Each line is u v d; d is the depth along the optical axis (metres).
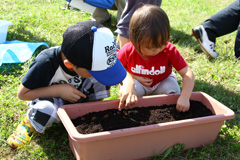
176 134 1.86
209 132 1.97
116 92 2.71
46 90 2.00
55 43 3.71
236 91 2.86
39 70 1.92
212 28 3.57
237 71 3.20
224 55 3.65
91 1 4.38
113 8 4.94
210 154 1.95
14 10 5.09
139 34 1.96
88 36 1.65
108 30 1.75
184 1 6.89
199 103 2.30
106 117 2.02
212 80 3.06
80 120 1.97
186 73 2.24
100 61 1.68
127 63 2.41
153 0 3.12
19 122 2.18
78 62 1.68
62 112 1.83
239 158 1.90
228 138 2.07
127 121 2.00
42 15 4.81
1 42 3.47
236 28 3.73
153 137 1.79
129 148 1.75
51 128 2.14
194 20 5.20
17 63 3.10
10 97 2.51
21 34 3.93
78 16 5.03
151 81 2.44
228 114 1.92
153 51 2.03
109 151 1.70
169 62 2.35
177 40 4.23
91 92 2.29
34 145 1.97
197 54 3.77
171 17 5.38
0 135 2.02
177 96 2.29
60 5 5.67
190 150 1.97
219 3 6.88
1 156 1.89
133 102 2.06
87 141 1.55
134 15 2.03
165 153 1.87
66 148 1.97
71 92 2.03
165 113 2.16
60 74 2.02
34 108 1.88
